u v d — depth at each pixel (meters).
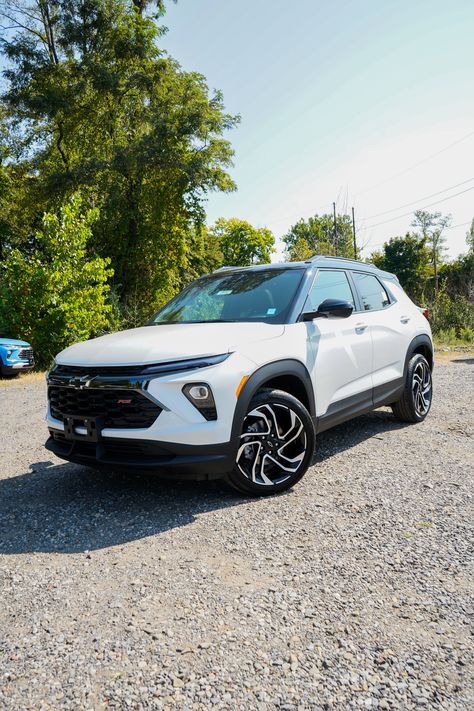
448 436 4.86
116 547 2.78
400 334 5.12
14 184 25.81
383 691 1.66
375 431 5.17
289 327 3.73
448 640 1.90
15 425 6.44
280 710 1.59
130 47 21.81
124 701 1.65
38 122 23.55
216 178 22.81
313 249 58.06
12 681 1.77
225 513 3.17
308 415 3.54
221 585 2.34
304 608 2.14
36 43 22.05
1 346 11.50
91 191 22.70
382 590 2.26
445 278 53.31
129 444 3.10
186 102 22.95
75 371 3.35
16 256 13.21
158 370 3.06
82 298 13.52
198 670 1.79
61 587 2.38
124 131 23.94
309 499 3.37
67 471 4.25
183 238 24.91
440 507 3.16
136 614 2.14
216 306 4.25
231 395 3.13
